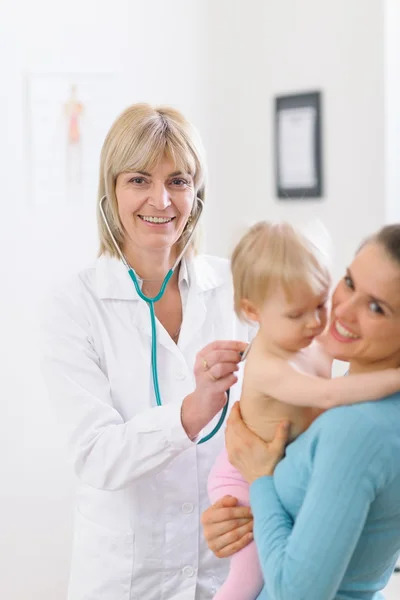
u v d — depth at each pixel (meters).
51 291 1.72
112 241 1.72
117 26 2.73
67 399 1.60
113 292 1.68
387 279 1.03
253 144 3.01
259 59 2.96
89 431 1.57
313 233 1.19
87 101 2.69
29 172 2.62
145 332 1.67
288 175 2.90
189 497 1.65
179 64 2.89
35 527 2.66
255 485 1.16
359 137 2.71
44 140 2.63
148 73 2.81
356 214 2.74
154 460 1.51
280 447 1.17
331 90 2.77
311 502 1.02
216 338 1.74
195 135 1.68
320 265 1.15
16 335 2.62
